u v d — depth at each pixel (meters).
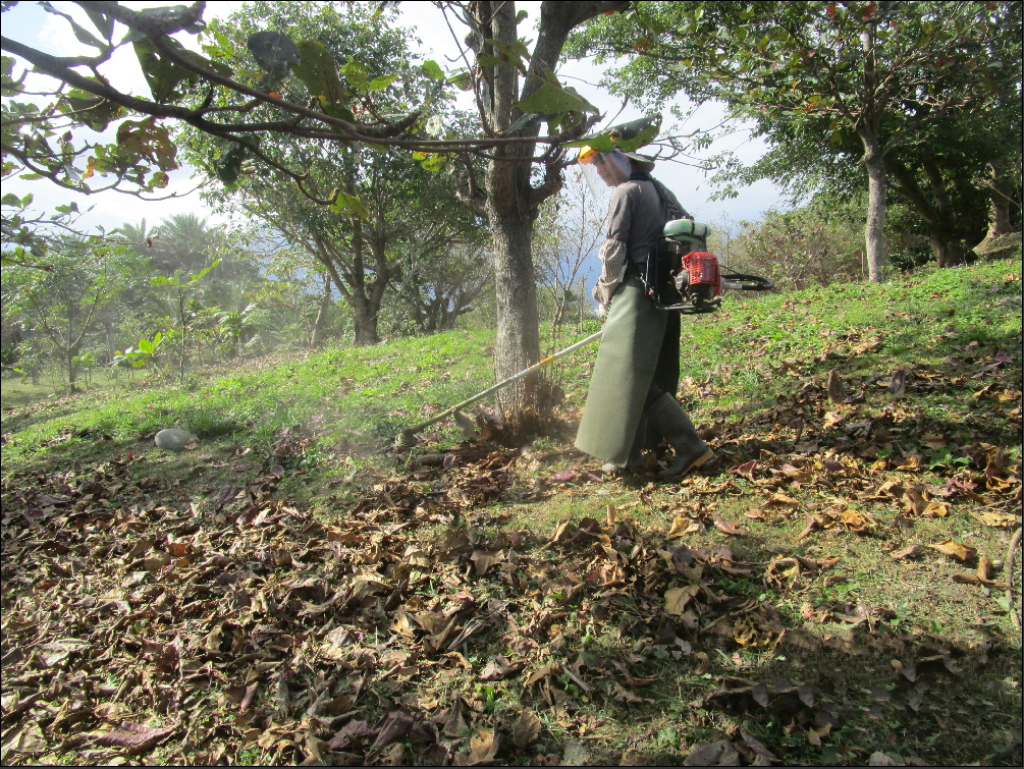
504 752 2.04
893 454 3.81
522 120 1.16
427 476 4.48
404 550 3.34
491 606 2.73
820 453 3.94
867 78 11.40
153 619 2.98
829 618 2.47
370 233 19.56
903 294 8.45
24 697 2.57
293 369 11.56
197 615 2.98
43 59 0.94
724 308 10.35
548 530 3.41
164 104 1.04
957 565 2.72
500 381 4.99
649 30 2.73
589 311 9.09
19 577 3.64
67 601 3.30
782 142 17.11
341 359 11.98
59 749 2.26
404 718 2.14
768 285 3.66
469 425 4.85
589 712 2.16
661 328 3.67
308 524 3.78
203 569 3.38
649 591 2.73
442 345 11.54
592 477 4.07
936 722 1.99
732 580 2.77
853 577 2.70
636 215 3.61
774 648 2.35
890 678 2.16
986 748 1.88
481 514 3.71
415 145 1.04
